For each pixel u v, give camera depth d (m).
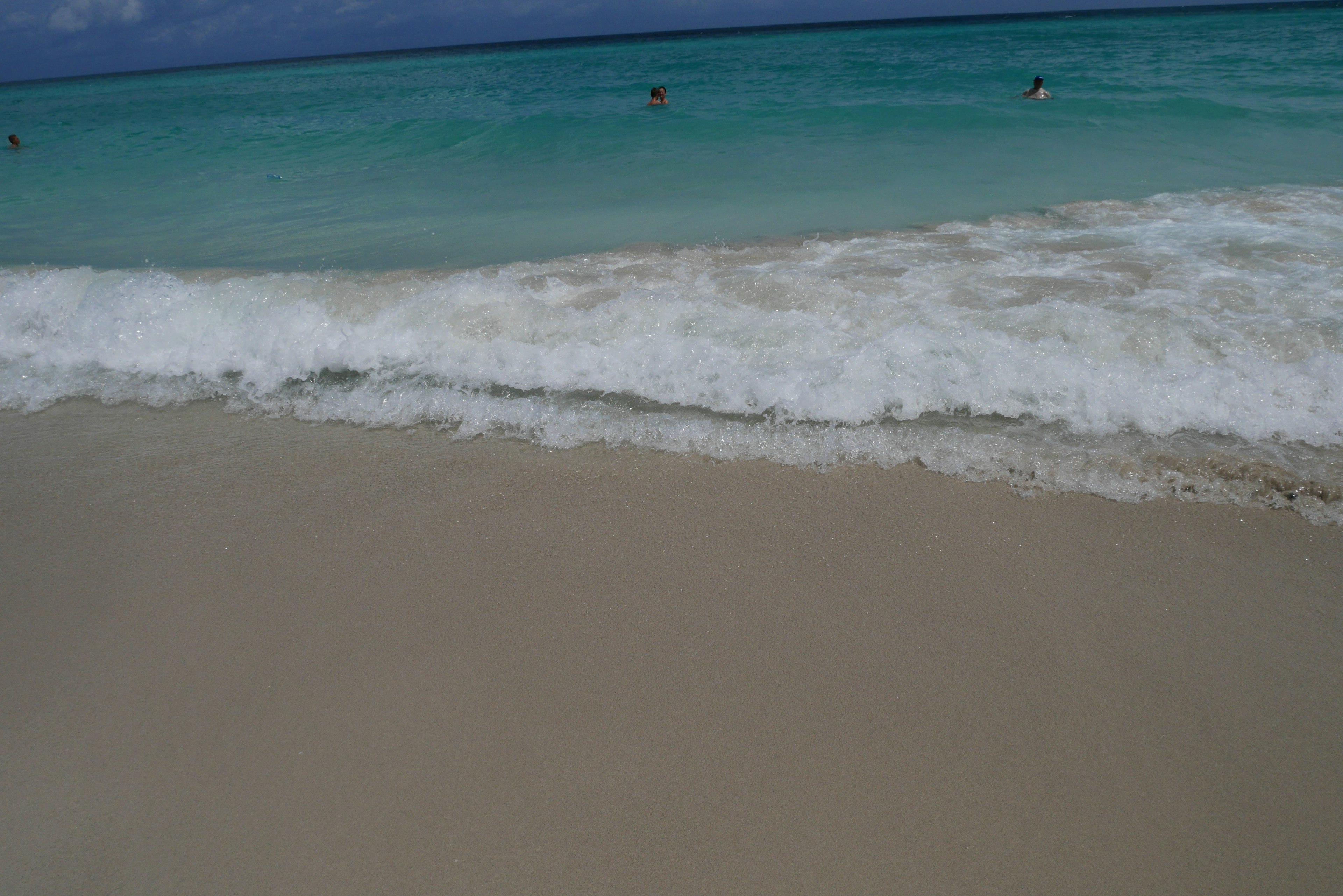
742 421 3.06
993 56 16.03
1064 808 1.66
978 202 5.76
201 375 3.69
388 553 2.51
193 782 1.80
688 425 3.05
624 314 3.64
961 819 1.64
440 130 9.99
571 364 3.42
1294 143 6.95
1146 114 8.27
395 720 1.93
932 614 2.17
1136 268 4.03
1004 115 8.62
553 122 9.81
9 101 28.84
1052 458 2.74
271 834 1.67
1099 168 6.54
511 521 2.64
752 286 3.90
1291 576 2.24
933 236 4.92
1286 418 2.80
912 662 2.02
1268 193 5.46
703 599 2.27
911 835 1.61
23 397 3.62
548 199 6.67
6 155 11.12
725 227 5.51
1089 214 5.23
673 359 3.36
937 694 1.93
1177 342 3.13
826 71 14.77
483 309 3.75
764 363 3.28
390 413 3.30
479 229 5.85
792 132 8.67
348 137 10.12
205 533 2.65
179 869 1.61
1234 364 3.00
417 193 7.24
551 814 1.69
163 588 2.41
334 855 1.62
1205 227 4.73
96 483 2.96
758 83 13.75
